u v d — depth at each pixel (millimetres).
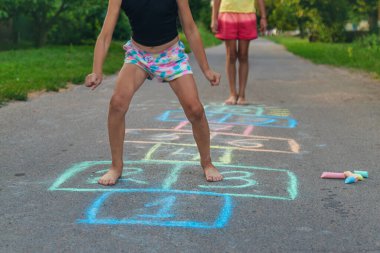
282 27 46688
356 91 9023
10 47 20719
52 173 4094
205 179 3947
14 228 3012
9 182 3865
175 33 3893
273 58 19000
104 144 5043
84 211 3273
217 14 7344
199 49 3908
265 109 7086
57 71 11008
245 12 7191
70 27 22234
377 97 8297
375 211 3324
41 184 3814
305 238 2896
